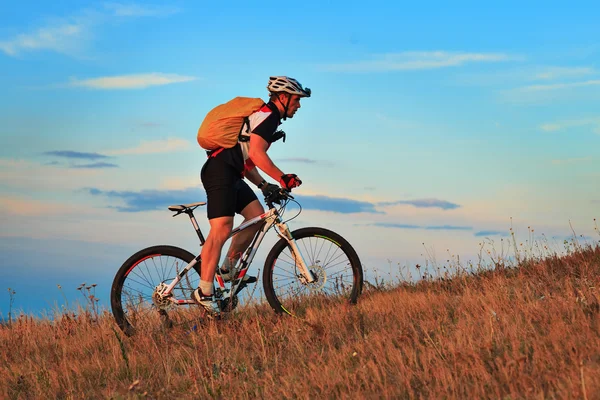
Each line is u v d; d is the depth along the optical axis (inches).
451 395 137.6
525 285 239.6
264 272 219.6
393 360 162.2
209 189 208.5
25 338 233.8
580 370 134.2
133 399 163.8
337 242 224.2
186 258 219.6
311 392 152.8
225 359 183.8
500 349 160.4
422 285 282.5
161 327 217.0
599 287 207.9
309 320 206.2
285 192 215.2
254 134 207.0
